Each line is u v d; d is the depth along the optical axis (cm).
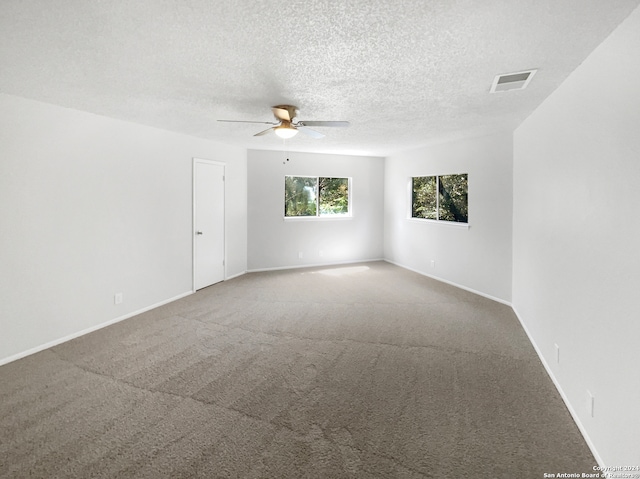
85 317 371
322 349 335
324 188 743
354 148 641
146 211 443
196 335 369
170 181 480
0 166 298
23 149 313
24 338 317
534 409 238
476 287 527
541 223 317
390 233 764
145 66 243
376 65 241
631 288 162
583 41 199
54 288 340
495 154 484
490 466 187
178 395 256
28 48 214
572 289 235
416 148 638
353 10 170
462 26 186
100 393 258
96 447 201
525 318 383
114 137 397
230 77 265
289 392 260
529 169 364
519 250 414
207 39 202
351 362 308
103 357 316
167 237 479
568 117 250
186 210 512
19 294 313
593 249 204
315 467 187
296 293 530
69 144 350
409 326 394
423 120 400
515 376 283
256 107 351
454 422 224
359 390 263
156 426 220
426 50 216
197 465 188
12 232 307
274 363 306
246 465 188
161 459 192
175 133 485
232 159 610
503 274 477
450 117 383
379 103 333
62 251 347
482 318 419
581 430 213
